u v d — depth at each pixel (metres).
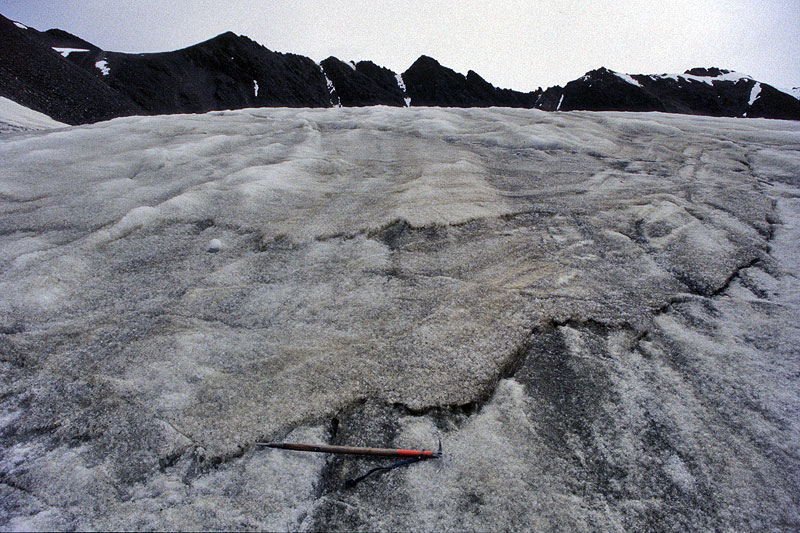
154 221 5.99
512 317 4.00
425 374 3.35
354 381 3.30
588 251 5.25
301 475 2.66
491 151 10.02
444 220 5.91
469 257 5.10
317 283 4.63
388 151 10.06
